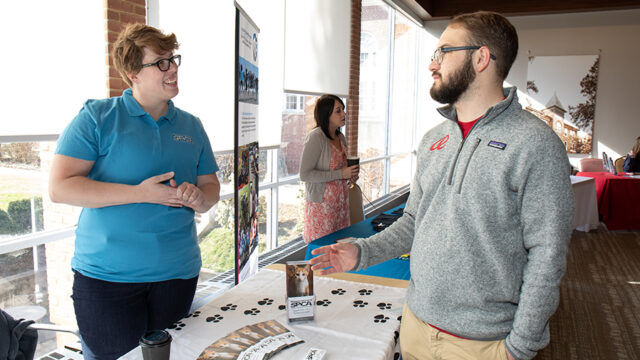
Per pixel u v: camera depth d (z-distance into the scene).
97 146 1.54
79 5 2.36
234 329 1.29
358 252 1.31
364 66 6.09
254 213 2.59
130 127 1.58
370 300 1.51
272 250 4.07
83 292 1.53
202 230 3.28
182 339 1.23
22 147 2.29
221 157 3.43
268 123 3.68
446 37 1.16
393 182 7.60
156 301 1.60
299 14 4.00
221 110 3.20
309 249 2.52
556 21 7.49
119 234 1.53
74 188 1.45
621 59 7.25
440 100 1.20
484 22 1.11
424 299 1.16
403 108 7.88
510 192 1.04
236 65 1.99
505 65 1.12
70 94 2.37
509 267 1.05
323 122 3.01
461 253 1.08
